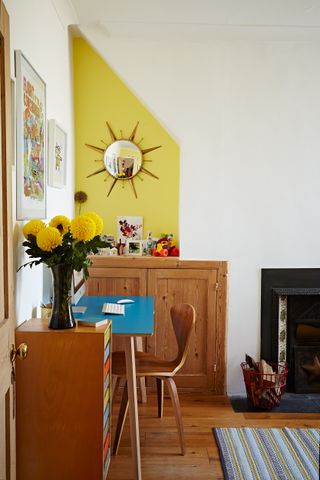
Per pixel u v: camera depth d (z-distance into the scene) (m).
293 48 3.37
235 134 3.39
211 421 2.97
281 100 3.39
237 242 3.43
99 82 3.58
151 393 3.43
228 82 3.37
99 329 1.89
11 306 1.57
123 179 3.63
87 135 3.61
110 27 3.18
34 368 1.83
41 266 2.33
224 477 2.34
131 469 2.40
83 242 1.88
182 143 3.38
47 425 1.85
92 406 1.85
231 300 3.44
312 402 3.30
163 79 3.36
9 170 1.53
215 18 3.05
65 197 3.16
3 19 1.44
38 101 2.24
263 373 3.17
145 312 2.59
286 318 3.49
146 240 3.62
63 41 3.02
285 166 3.42
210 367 3.42
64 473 1.86
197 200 3.41
